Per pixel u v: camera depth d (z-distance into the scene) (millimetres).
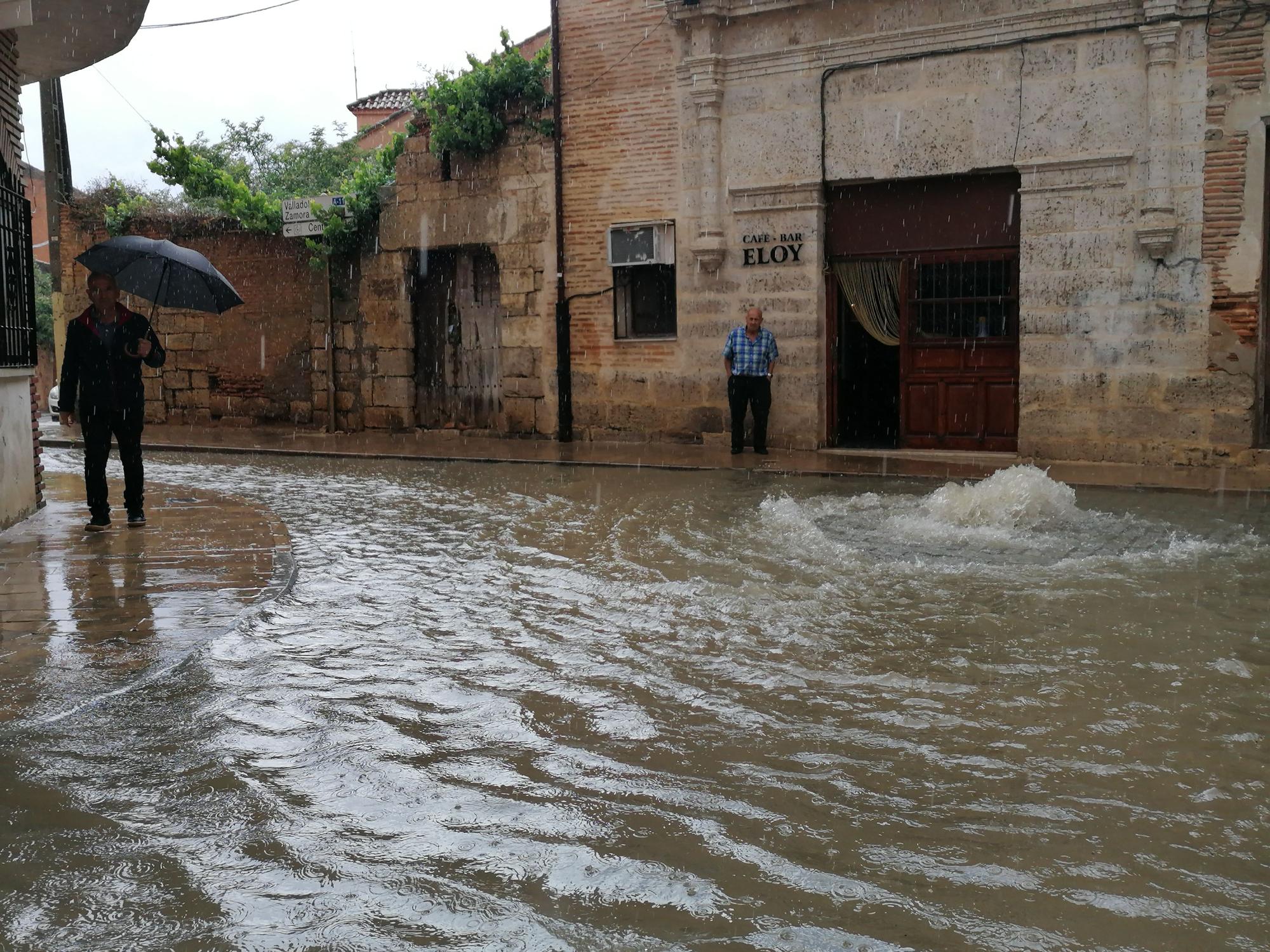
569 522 9875
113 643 5816
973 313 14555
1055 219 13531
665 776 4164
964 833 3672
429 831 3707
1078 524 9227
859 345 16094
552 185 17344
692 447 16203
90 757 4355
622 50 16375
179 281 9602
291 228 19562
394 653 5797
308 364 20469
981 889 3305
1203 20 12406
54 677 5262
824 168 14953
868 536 8789
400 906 3219
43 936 3072
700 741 4516
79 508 10336
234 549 8344
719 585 7223
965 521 9352
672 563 7934
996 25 13633
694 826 3736
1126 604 6602
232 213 20531
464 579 7578
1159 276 12969
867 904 3219
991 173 14086
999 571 7480
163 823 3787
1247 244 12453
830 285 15359
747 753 4383
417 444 17438
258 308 20781
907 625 6215
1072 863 3465
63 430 19984
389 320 19484
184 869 3453
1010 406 14445
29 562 7832
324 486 12906
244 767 4258
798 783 4094
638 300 17047
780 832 3686
